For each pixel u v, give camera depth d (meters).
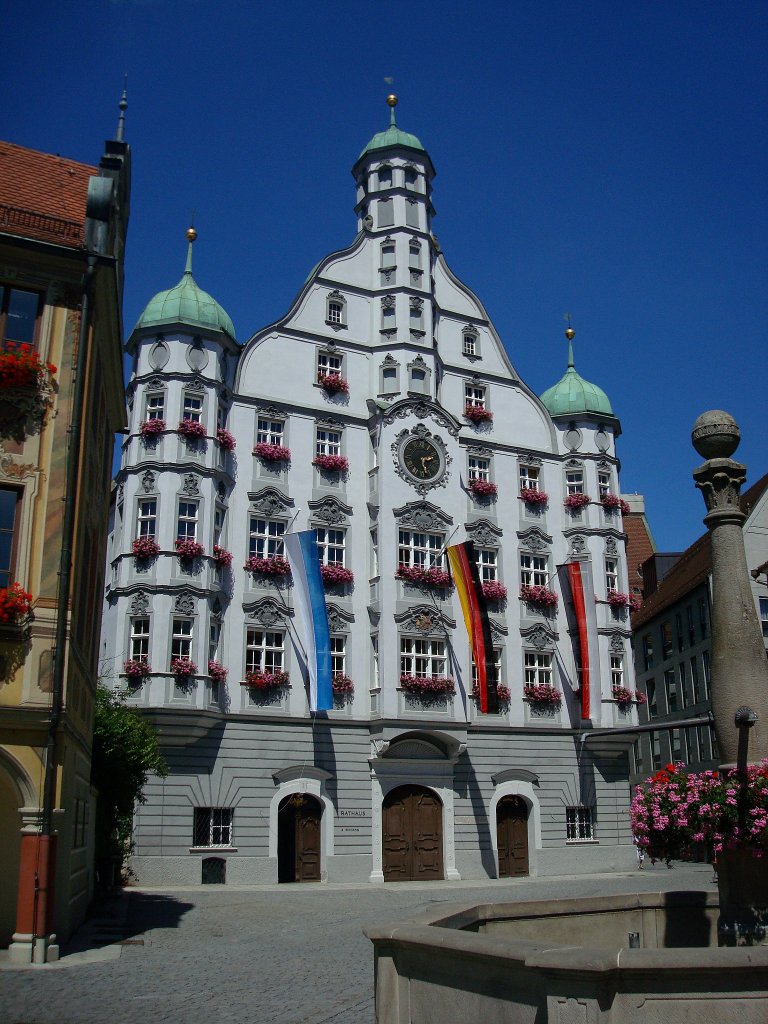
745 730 11.90
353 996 13.02
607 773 44.00
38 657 17.19
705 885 33.00
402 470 41.81
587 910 12.48
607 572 47.00
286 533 39.69
